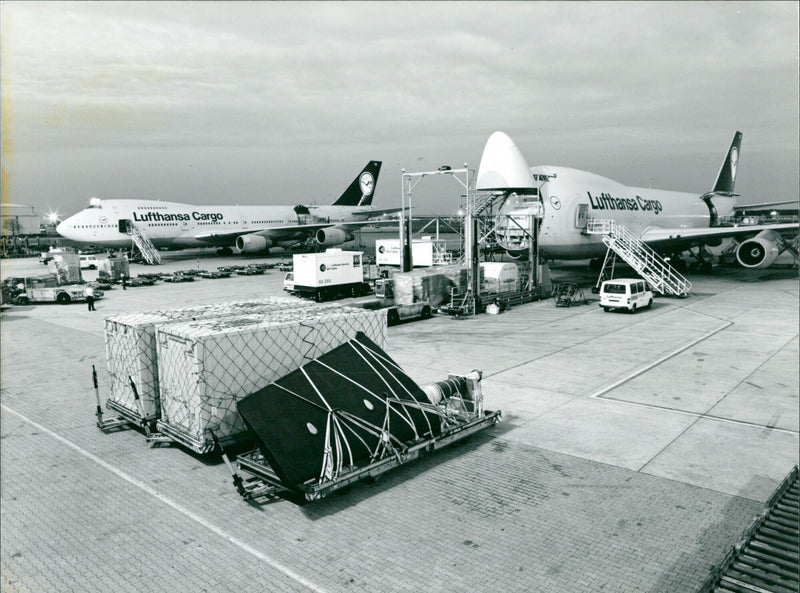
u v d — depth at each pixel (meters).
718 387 15.35
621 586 6.99
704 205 52.50
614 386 15.57
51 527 8.69
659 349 19.94
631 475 10.11
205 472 10.66
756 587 5.48
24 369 18.55
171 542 8.23
